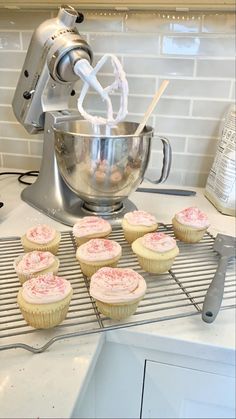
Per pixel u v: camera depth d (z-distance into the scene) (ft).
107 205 2.65
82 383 1.34
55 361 1.43
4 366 1.40
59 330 1.59
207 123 3.31
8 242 2.30
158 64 3.19
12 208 2.85
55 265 1.87
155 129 3.42
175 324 1.66
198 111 3.28
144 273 2.00
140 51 3.18
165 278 1.96
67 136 2.36
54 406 1.24
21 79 2.83
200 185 3.54
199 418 1.82
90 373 1.44
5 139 3.77
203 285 1.89
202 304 1.75
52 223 2.61
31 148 3.74
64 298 1.56
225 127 3.05
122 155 2.38
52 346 1.51
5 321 1.59
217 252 2.15
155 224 2.31
